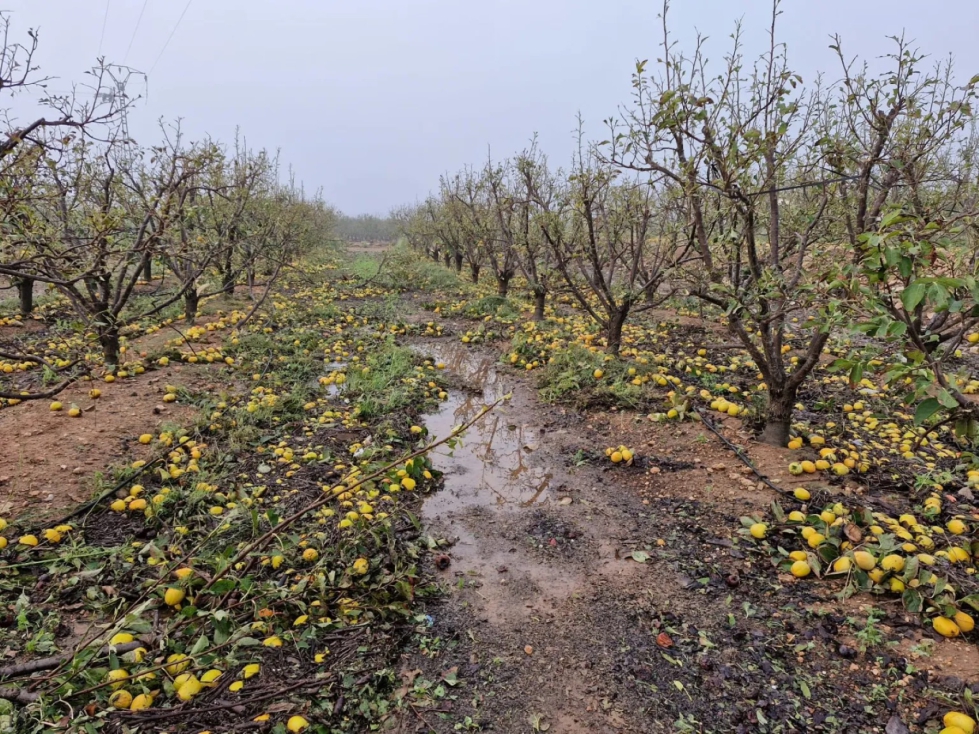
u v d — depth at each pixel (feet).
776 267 15.46
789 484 15.70
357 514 13.57
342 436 19.84
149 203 22.24
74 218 19.52
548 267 40.09
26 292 36.96
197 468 16.06
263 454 17.94
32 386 21.48
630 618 11.18
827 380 24.71
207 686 8.68
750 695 9.24
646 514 15.02
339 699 9.00
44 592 10.94
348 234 159.94
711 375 25.29
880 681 9.23
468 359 32.19
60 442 16.90
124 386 21.93
